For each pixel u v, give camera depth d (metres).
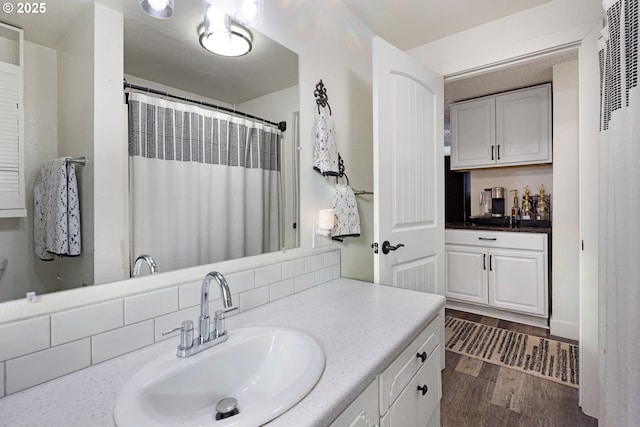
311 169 1.43
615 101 1.09
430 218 1.89
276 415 0.53
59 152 0.70
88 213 0.75
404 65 1.67
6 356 0.60
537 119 2.83
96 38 0.76
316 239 1.46
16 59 0.65
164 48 0.90
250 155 1.17
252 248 1.16
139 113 0.85
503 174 3.34
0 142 0.62
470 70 1.94
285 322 0.97
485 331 2.63
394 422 0.85
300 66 1.38
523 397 1.73
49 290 0.67
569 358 2.14
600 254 1.35
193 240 0.97
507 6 1.71
